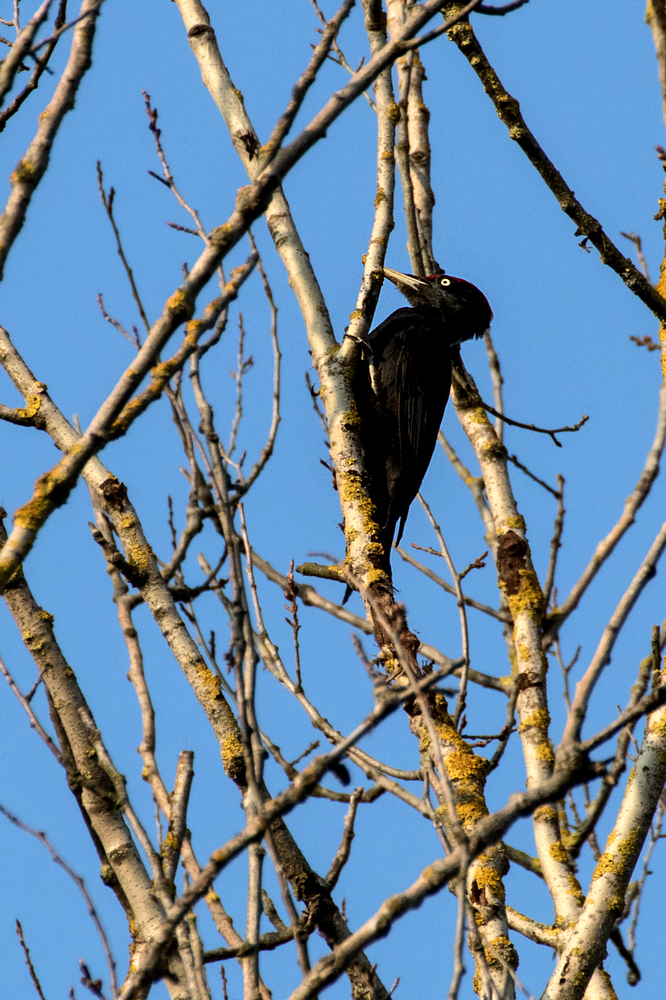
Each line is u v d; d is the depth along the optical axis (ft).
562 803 28.63
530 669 30.68
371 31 34.01
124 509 28.91
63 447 28.96
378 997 22.82
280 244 34.81
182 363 22.16
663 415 24.75
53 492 20.16
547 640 31.68
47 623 24.95
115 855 22.21
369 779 28.71
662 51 25.70
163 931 17.84
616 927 24.34
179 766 22.52
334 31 21.22
